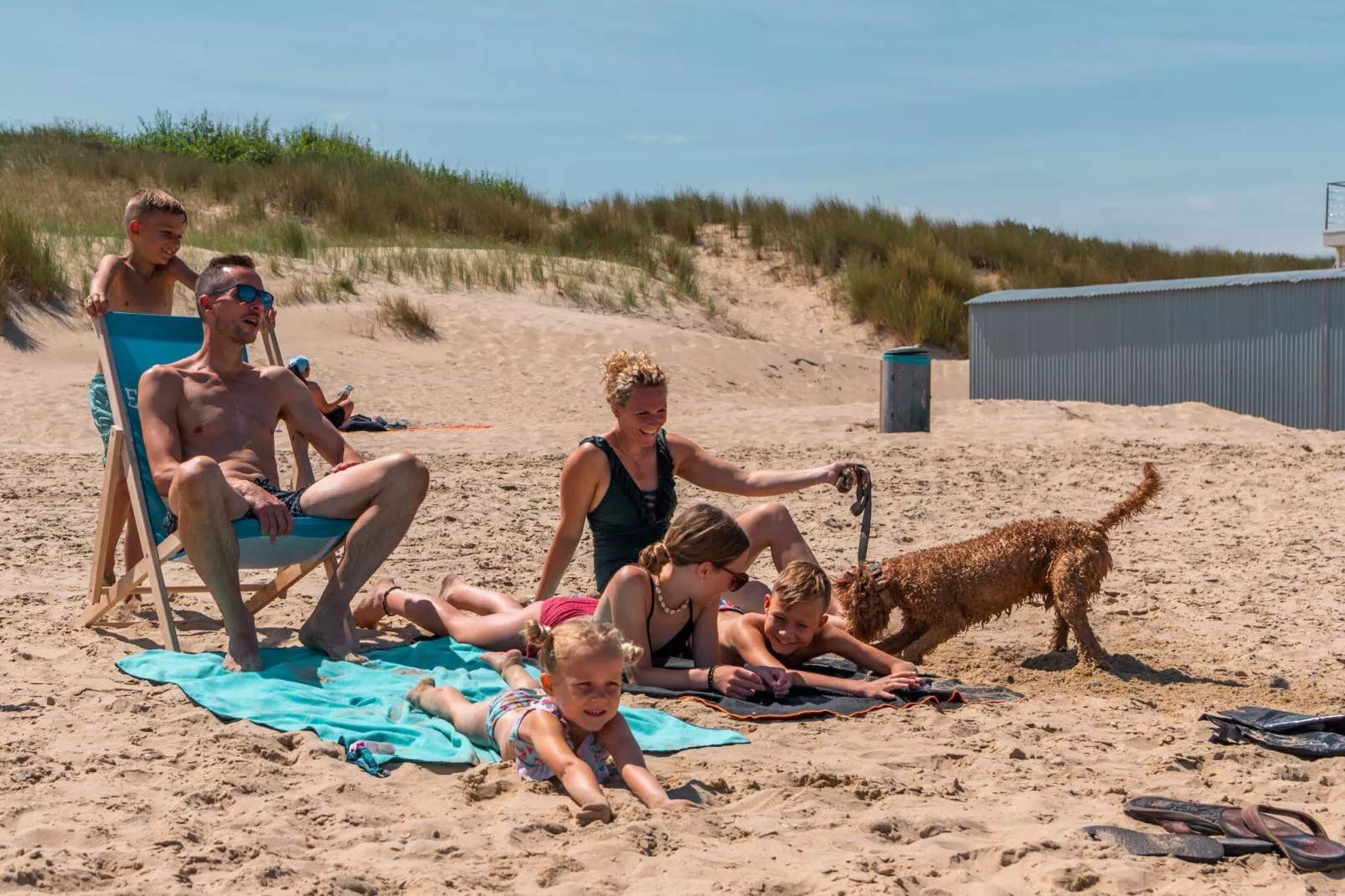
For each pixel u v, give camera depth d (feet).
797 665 23.56
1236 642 26.45
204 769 16.99
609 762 17.72
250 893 13.10
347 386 73.51
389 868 13.94
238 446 24.62
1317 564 33.88
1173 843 14.74
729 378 85.05
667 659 22.68
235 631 22.54
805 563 22.79
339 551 27.66
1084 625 24.07
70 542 34.83
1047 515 40.83
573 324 89.25
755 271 120.26
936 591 23.98
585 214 125.39
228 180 116.47
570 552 23.75
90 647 23.44
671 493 23.77
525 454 53.01
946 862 14.39
